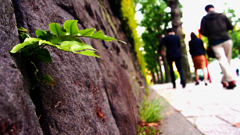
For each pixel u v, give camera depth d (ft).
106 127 4.34
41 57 2.89
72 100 3.46
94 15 7.04
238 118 8.11
